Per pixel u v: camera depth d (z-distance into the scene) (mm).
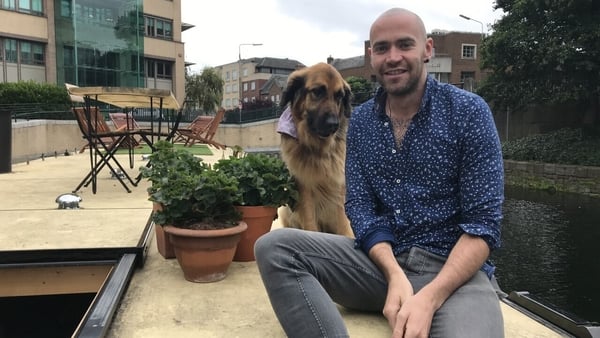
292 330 1668
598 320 6352
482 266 1838
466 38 44094
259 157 3121
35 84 18203
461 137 1802
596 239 10219
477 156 1768
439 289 1618
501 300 2492
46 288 2783
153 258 2967
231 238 2516
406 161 1908
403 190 1919
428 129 1850
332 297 1967
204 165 3229
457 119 1813
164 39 33469
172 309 2193
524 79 19125
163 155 3164
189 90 44844
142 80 29766
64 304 3314
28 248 2828
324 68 3205
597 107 18812
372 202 2027
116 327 1998
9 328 3225
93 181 5000
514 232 10969
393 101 1940
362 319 2082
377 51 1907
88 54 26359
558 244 9914
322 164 3105
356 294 1933
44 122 12070
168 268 2770
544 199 15312
